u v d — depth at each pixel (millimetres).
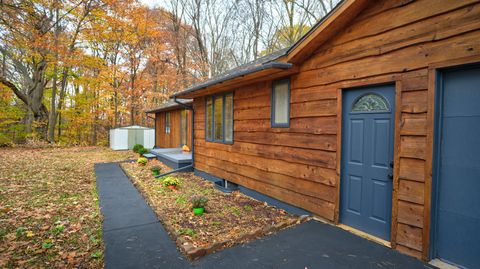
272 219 3777
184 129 10562
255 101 4934
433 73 2359
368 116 3027
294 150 4004
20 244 2822
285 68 3641
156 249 2787
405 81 2586
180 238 2986
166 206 4363
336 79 3307
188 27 19406
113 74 16359
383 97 2861
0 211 3826
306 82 3756
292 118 4031
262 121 4742
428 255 2393
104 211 4086
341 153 3309
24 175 6656
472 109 2205
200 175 7250
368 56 2938
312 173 3680
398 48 2648
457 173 2295
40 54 13500
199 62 19094
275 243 2895
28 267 2363
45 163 8844
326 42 3443
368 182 3035
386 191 2848
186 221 3635
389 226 2820
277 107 4379
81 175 7020
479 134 2166
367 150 3043
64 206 4242
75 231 3244
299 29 13961
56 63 14039
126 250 2752
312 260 2514
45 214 3822
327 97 3426
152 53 17578
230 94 5805
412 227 2523
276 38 15500
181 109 10812
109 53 17594
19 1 10219
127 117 20172
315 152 3625
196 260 2537
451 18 2246
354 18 3092
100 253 2660
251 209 4297
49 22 13391
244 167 5293
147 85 17984
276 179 4402
